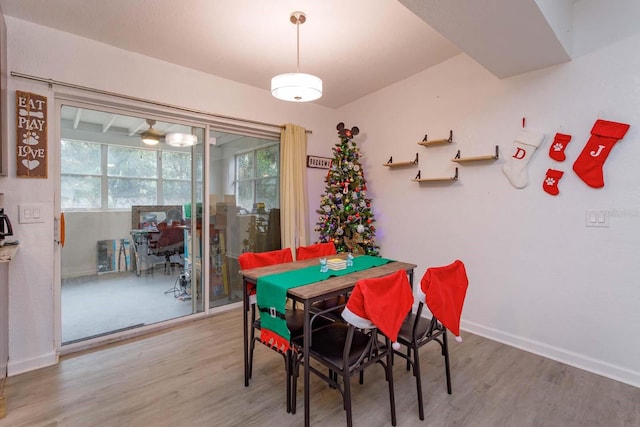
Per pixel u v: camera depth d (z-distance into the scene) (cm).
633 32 218
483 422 182
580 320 244
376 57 313
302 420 184
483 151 298
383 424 180
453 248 323
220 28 257
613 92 226
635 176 218
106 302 291
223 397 205
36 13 230
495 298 292
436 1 176
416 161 353
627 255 223
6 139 222
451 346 279
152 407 195
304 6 232
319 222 427
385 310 162
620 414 189
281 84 214
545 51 231
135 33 260
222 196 363
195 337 295
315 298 176
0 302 207
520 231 275
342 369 164
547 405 197
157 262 321
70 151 268
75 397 204
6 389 212
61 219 263
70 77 256
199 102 328
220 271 365
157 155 317
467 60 308
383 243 392
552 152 253
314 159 429
